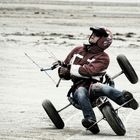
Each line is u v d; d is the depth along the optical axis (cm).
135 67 4762
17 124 2222
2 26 10275
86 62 2083
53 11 17700
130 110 2634
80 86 2080
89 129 2030
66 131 2075
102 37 2066
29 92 3272
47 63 4900
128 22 12631
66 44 6850
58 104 2822
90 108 2045
